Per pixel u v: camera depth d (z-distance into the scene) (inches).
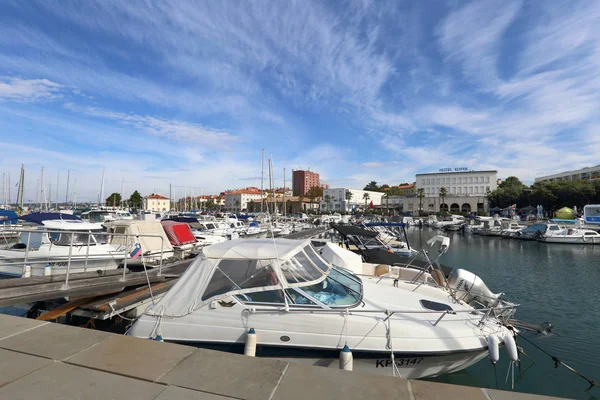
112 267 485.4
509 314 260.1
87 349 138.9
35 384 112.0
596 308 485.7
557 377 267.9
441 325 213.9
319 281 223.3
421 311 204.4
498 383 255.6
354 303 216.1
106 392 107.9
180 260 550.3
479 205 4035.4
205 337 195.9
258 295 204.8
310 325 195.2
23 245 462.0
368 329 196.5
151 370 121.9
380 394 107.7
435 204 4192.9
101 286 313.6
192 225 1023.6
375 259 489.4
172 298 210.1
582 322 419.2
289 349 193.8
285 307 198.7
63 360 129.0
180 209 3843.5
